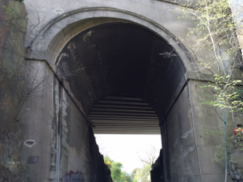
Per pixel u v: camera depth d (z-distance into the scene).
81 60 14.09
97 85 18.86
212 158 10.61
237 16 12.56
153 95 19.78
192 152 11.42
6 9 8.33
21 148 8.10
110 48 14.91
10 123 7.61
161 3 13.99
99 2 12.40
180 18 13.91
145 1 13.63
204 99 11.87
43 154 8.41
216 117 11.62
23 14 9.38
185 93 12.77
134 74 18.44
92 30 12.62
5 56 7.82
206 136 11.03
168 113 17.42
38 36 10.26
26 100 8.77
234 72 13.06
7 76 7.63
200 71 12.41
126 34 13.88
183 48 13.02
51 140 9.47
